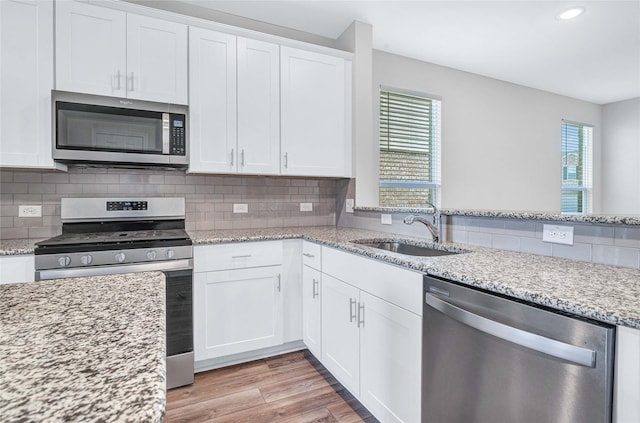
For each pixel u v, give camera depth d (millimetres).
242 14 2635
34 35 1861
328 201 3061
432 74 3518
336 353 1896
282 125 2498
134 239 1876
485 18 2658
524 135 4238
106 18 2008
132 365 450
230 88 2326
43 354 474
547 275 1083
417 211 2090
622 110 4918
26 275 1699
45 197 2145
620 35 2918
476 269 1177
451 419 1147
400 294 1390
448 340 1154
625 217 1168
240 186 2713
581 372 797
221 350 2123
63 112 1893
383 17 2666
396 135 3336
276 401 1827
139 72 2080
